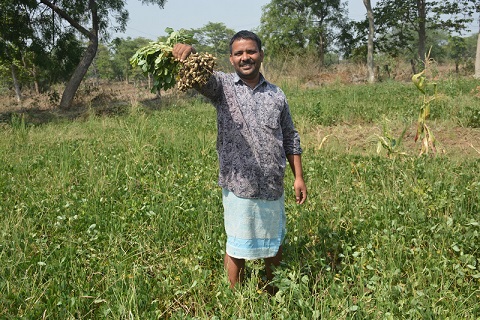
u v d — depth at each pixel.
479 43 26.44
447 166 6.43
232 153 3.19
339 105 14.14
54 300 3.23
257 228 3.24
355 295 3.42
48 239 4.49
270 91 3.23
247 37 3.09
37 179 6.63
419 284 3.34
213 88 3.09
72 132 11.98
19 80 37.31
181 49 2.96
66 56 25.20
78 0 23.73
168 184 6.04
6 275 3.58
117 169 6.63
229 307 3.10
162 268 3.89
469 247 3.83
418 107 12.16
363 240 4.09
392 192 5.37
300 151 3.46
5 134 10.73
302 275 3.61
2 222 4.72
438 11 36.38
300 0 52.16
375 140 8.55
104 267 3.74
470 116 10.56
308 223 4.58
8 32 22.84
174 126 11.94
